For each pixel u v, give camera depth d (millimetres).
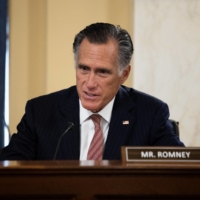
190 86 13266
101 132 8695
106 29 8281
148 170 5688
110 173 5684
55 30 13234
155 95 13250
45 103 9133
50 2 13242
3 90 13094
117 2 13398
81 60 8156
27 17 13648
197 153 6035
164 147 6066
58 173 5656
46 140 8641
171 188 5730
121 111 8859
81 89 8250
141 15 13281
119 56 8305
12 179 5672
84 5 13320
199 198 5762
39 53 13594
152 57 13258
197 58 13234
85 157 8516
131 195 5727
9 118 13523
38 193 5676
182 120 13273
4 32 13148
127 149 6059
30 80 13586
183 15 13258
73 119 8719
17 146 8703
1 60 13117
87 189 5688
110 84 8289
